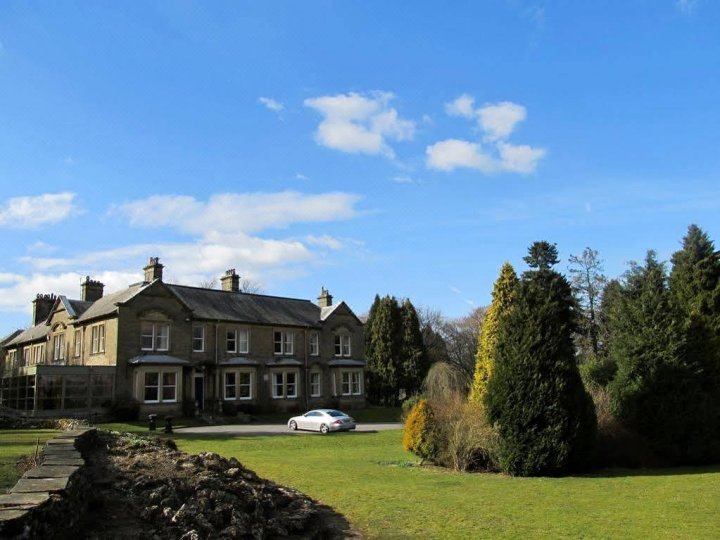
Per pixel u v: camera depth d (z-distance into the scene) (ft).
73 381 114.73
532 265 154.20
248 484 34.73
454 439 57.21
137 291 126.93
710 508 37.32
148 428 104.99
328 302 176.65
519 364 55.42
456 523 34.14
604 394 67.77
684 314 69.26
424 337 239.91
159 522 26.03
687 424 63.36
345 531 32.86
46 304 174.40
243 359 145.59
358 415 154.10
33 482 21.50
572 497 41.73
